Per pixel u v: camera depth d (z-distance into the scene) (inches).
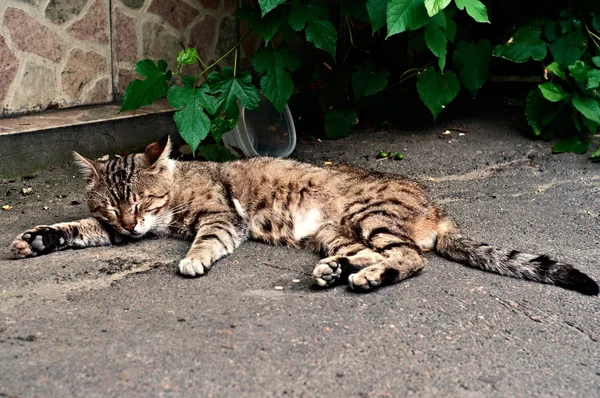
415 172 103.3
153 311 75.0
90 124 101.4
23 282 78.3
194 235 87.4
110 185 85.0
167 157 87.4
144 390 68.1
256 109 108.1
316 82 118.8
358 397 68.4
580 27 111.0
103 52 108.5
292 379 69.4
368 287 78.1
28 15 102.0
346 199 85.8
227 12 118.1
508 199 96.7
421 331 74.0
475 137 111.4
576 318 76.5
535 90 110.2
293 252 85.5
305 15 98.8
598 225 91.1
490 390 69.5
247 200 87.8
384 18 98.1
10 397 67.3
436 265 82.8
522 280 80.9
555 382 70.5
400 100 117.5
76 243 84.4
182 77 95.8
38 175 98.2
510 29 114.1
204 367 69.9
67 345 71.3
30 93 103.5
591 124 107.7
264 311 75.4
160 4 112.0
